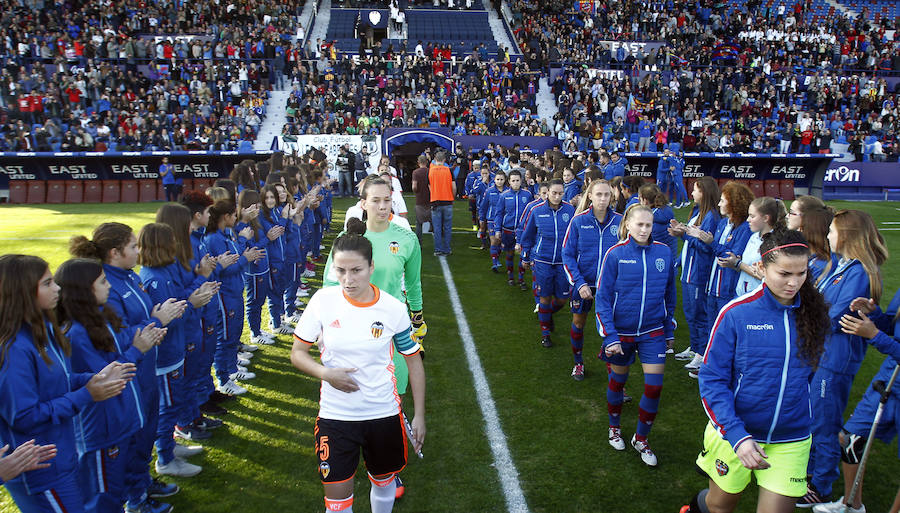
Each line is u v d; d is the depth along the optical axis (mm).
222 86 23422
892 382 3285
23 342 2580
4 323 2535
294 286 7324
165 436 3982
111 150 20062
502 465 4168
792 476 2791
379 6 32469
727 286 5375
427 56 26703
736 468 2885
